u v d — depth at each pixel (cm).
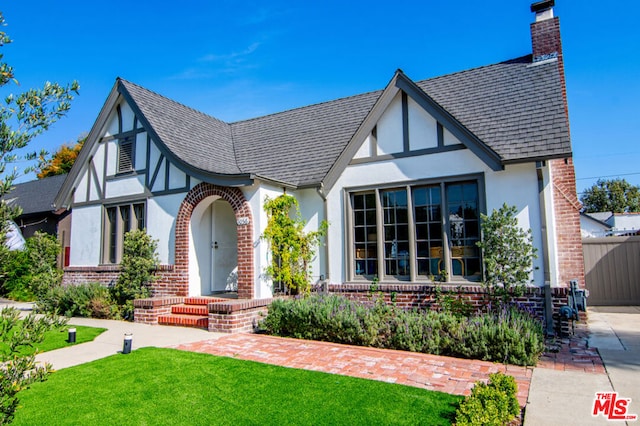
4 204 317
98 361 712
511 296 870
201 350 786
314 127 1456
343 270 1096
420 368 658
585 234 3691
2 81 319
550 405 495
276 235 1071
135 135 1365
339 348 796
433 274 1002
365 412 484
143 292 1196
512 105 1061
